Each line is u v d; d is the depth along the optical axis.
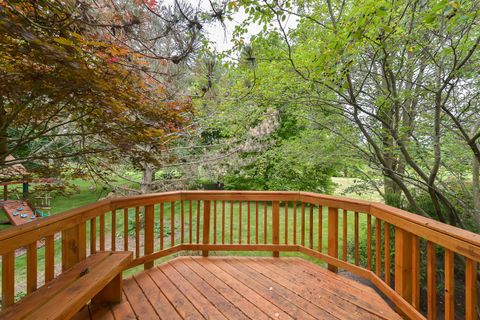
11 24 1.10
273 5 2.51
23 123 2.35
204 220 3.02
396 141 3.31
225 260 2.90
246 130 6.52
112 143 2.48
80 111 2.04
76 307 1.33
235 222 7.69
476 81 3.13
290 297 2.14
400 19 2.49
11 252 1.36
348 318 1.86
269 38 3.15
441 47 2.71
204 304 2.02
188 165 6.34
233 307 1.99
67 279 1.59
